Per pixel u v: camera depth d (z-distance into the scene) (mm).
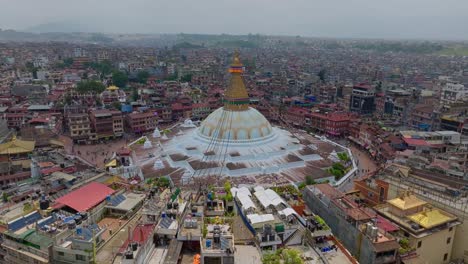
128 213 72312
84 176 97062
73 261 57594
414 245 71688
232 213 77375
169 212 67938
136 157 146000
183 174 127125
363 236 67750
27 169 114062
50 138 146625
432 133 155125
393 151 142500
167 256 57250
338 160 143625
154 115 195875
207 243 56750
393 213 79438
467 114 187875
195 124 193750
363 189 100250
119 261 56000
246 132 150625
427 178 98688
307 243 65125
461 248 77188
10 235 61531
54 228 62406
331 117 192125
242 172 128500
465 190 88750
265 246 61719
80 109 198000
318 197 86125
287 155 144875
